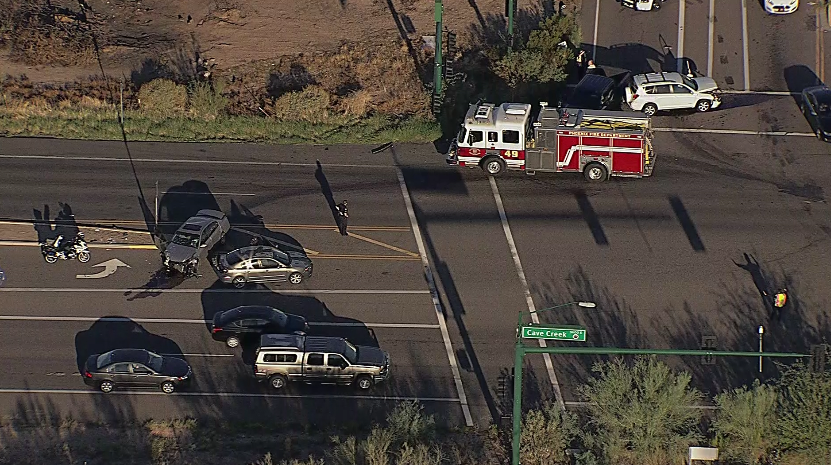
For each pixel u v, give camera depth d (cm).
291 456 12950
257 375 13950
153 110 19875
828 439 12681
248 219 17225
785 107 19825
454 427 13475
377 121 19800
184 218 17238
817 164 18275
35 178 18212
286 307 15375
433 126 19512
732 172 18138
